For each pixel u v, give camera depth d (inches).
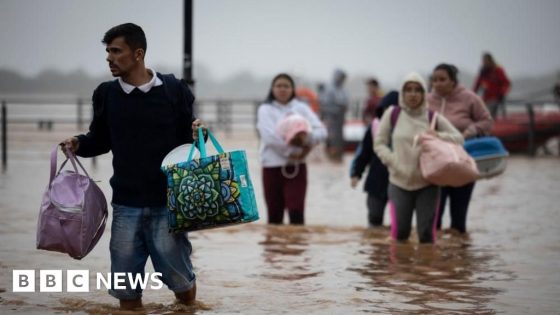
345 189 1197.7
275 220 804.6
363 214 947.3
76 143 470.9
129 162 463.8
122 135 463.5
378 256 662.5
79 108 2060.8
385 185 795.4
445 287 557.9
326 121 1724.9
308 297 526.0
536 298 530.3
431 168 674.8
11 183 1168.2
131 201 464.1
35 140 1962.4
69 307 494.0
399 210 708.0
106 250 669.9
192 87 775.7
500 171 768.9
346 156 1829.5
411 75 695.1
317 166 1578.5
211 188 449.4
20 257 636.1
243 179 452.4
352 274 595.8
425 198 702.5
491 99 1705.2
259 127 790.5
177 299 494.6
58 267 603.2
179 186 450.9
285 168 789.2
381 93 1865.2
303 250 687.1
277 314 484.7
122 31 459.8
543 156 1818.4
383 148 705.0
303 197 794.2
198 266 617.6
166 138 465.4
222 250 682.8
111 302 506.3
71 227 458.6
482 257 666.8
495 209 979.3
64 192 462.3
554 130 1803.6
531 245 725.3
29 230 764.0
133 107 462.3
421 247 700.7
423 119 698.8
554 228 829.8
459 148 680.4
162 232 466.9
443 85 776.9
